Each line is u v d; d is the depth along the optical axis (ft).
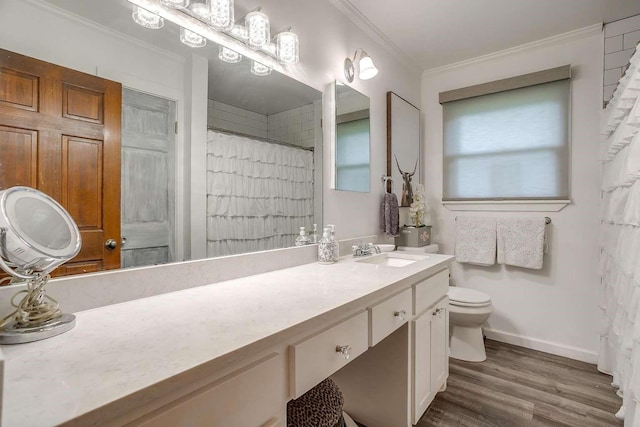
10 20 2.59
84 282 2.87
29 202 2.44
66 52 2.90
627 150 4.86
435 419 5.26
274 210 5.02
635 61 4.55
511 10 6.62
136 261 3.37
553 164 7.78
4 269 2.23
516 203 8.24
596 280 7.34
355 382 5.20
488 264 8.38
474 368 7.02
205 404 1.92
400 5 6.43
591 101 7.38
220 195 4.26
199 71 4.01
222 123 4.29
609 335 6.34
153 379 1.66
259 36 4.51
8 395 1.52
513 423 5.16
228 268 4.16
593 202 7.36
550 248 7.89
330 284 3.87
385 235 7.82
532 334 8.09
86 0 3.04
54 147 2.81
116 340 2.18
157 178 3.59
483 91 8.55
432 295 5.41
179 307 2.94
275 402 2.42
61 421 1.34
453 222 9.23
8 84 2.57
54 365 1.83
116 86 3.25
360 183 6.95
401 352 4.70
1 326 2.22
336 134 6.20
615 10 6.61
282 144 5.17
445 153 9.27
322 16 5.91
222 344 2.10
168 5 3.64
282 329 2.38
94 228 3.05
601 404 5.64
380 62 7.72
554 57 7.81
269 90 4.92
